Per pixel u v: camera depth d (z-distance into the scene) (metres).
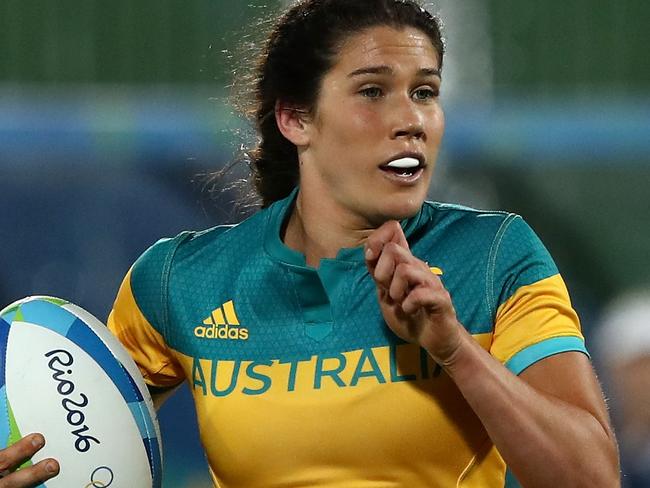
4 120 24.16
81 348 10.55
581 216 25.31
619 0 28.08
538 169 25.28
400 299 9.39
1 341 10.47
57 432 10.16
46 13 26.94
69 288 23.69
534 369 9.92
